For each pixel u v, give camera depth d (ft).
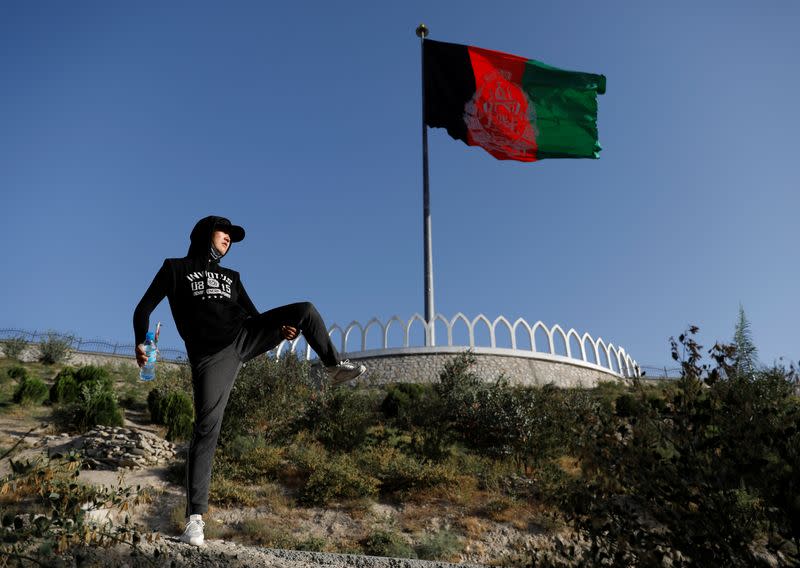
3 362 107.55
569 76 88.69
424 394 85.97
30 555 10.48
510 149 89.97
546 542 48.42
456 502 56.39
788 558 12.35
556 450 64.90
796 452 12.57
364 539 49.19
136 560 11.19
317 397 75.56
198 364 13.19
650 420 15.42
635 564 14.51
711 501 14.19
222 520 50.98
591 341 111.24
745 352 40.37
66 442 62.39
